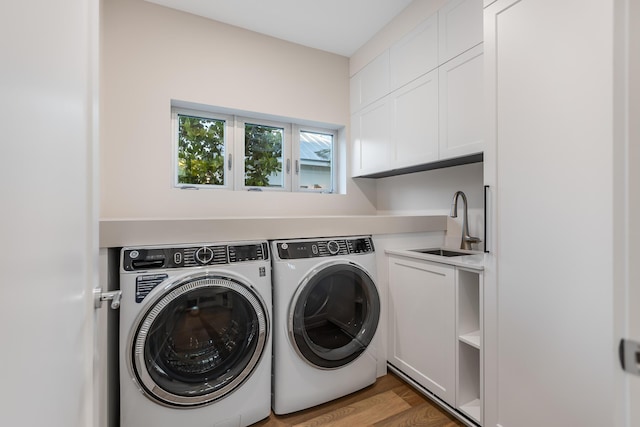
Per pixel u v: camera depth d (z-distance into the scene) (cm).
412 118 202
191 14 213
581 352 96
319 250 162
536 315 109
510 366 118
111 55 190
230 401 137
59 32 48
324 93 262
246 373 139
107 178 188
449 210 215
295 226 161
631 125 41
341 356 161
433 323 160
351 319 171
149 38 201
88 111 72
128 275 121
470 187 200
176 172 222
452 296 148
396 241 196
